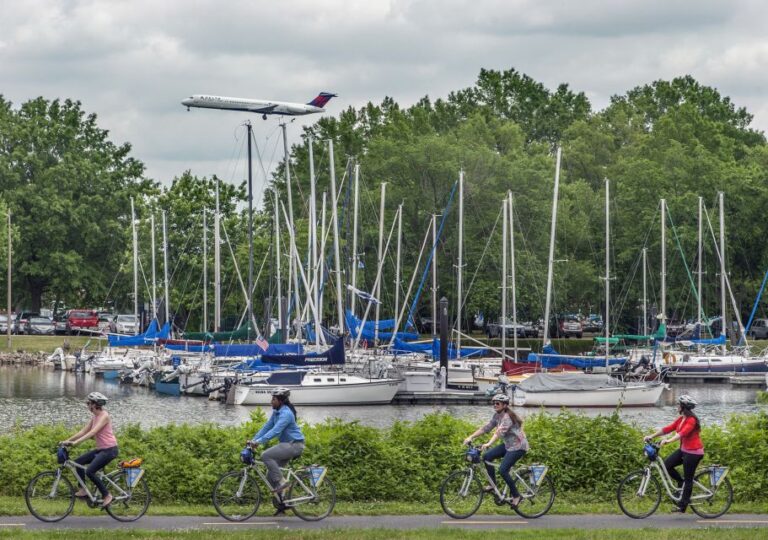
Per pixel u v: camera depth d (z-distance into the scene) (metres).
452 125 159.25
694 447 26.39
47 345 120.44
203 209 121.62
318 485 26.41
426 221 120.38
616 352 112.19
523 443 26.22
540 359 88.62
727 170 126.94
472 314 120.81
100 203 139.00
